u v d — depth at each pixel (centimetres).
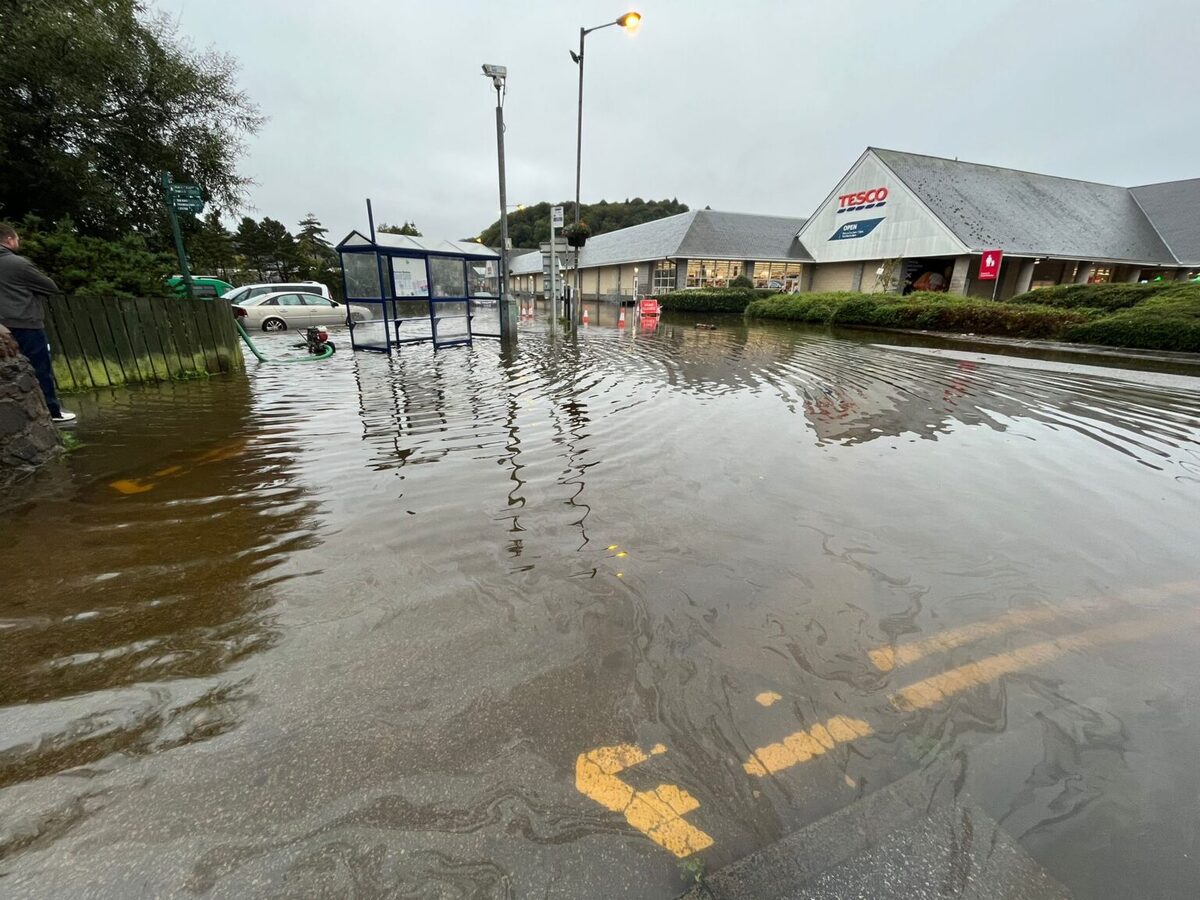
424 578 242
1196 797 143
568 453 423
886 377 806
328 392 652
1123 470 406
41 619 208
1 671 180
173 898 115
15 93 812
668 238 2972
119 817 132
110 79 903
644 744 156
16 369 370
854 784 145
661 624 212
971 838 131
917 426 525
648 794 141
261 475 368
